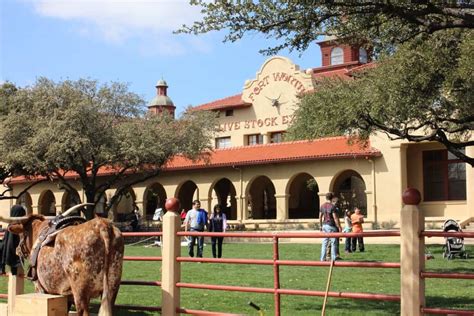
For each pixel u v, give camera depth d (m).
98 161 36.53
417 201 7.59
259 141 49.34
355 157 37.66
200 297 13.66
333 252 19.59
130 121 36.72
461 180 36.38
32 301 8.60
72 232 8.53
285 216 40.53
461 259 22.28
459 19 12.23
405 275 7.51
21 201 56.25
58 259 8.59
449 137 28.36
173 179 45.75
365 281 15.70
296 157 39.41
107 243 8.28
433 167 37.22
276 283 8.68
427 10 11.14
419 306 7.42
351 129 24.56
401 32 13.26
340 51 53.41
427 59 18.31
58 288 8.74
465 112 20.59
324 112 23.95
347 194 44.22
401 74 19.39
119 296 13.85
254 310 11.88
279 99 48.06
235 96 53.84
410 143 36.56
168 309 9.43
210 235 9.27
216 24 11.66
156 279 16.78
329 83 26.11
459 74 17.44
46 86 34.91
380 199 36.78
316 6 11.20
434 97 20.06
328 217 20.31
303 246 30.23
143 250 29.27
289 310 11.81
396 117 21.36
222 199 52.50
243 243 35.25
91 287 8.32
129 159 36.03
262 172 41.75
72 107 33.91
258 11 11.37
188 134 38.41
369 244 31.88
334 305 12.42
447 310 7.32
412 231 7.51
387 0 11.09
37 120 34.12
